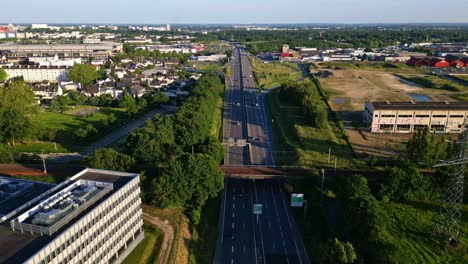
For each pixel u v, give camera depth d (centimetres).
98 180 11300
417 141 16362
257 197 15288
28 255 7875
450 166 14025
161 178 13175
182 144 18500
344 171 16150
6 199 10931
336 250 10219
